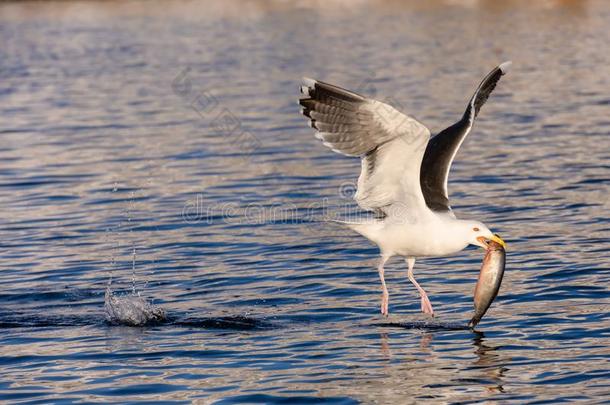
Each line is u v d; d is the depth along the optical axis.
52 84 35.53
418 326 11.59
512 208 17.42
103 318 12.34
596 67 35.62
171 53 43.25
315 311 12.36
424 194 11.66
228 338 11.35
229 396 9.43
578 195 18.16
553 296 12.45
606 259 13.95
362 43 44.84
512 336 11.04
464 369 10.05
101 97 32.44
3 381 10.04
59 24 55.25
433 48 42.41
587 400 9.06
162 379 9.96
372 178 10.90
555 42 43.00
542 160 21.42
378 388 9.58
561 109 27.83
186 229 16.83
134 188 20.00
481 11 56.03
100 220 17.58
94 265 14.84
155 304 12.84
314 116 10.41
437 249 11.27
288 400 9.30
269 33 49.81
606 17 51.25
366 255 14.94
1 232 16.97
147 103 30.98
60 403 9.36
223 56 41.81
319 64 38.44
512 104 29.11
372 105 10.15
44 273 14.47
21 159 23.16
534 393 9.30
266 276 14.01
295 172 21.06
